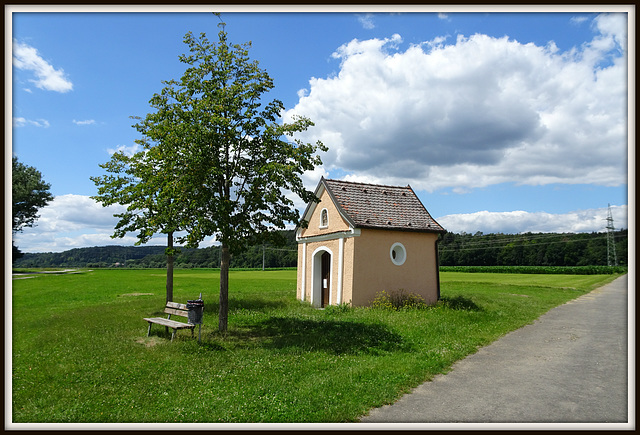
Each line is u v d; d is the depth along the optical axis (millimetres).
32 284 36125
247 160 12242
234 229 11625
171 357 9422
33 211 65375
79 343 10797
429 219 21000
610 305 21875
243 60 12500
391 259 19016
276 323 13695
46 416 6551
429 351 10234
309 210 22547
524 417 6367
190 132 11234
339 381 7820
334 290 19156
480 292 27562
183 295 25250
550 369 9023
